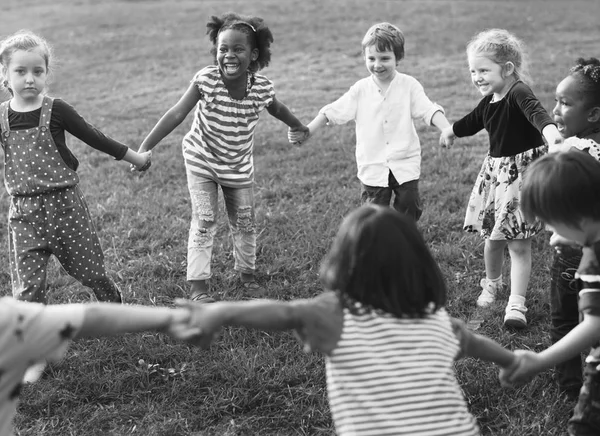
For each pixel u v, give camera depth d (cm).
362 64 1266
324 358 408
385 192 512
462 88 1070
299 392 385
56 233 420
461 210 615
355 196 653
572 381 368
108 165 783
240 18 474
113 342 426
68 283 507
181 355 414
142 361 405
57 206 418
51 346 241
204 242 483
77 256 428
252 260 502
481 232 463
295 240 564
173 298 491
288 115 506
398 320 251
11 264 423
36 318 239
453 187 666
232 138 476
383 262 249
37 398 382
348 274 251
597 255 277
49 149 412
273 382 389
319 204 639
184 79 1232
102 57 1415
